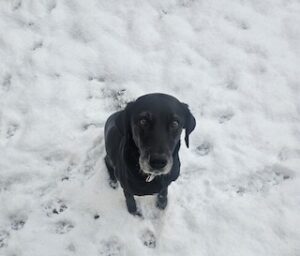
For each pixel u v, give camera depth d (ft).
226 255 3.19
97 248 3.25
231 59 4.42
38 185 3.58
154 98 2.65
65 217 3.41
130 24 4.65
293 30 4.65
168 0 4.83
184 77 4.26
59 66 4.32
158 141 2.55
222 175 3.63
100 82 4.25
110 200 3.50
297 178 3.61
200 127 3.92
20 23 4.65
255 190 3.56
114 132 3.11
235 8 4.81
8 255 3.22
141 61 4.37
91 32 4.57
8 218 3.42
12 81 4.22
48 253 3.22
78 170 3.67
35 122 3.92
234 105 4.09
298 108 4.06
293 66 4.36
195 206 3.45
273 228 3.33
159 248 3.24
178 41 4.53
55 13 4.70
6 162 3.68
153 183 2.91
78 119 3.96
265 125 3.94
